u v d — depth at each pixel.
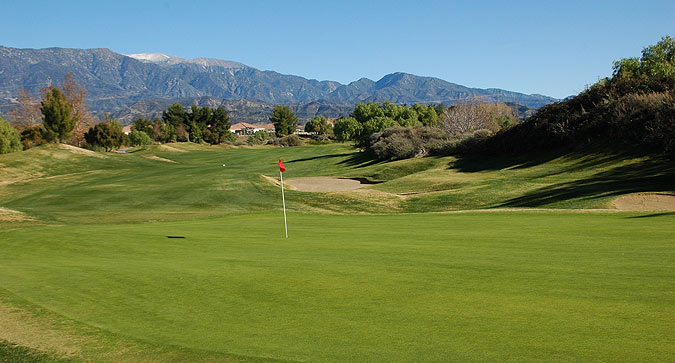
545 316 6.16
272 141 162.75
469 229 14.51
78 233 15.73
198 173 43.09
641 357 4.78
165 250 12.44
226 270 9.59
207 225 17.92
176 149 111.88
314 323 6.30
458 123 70.00
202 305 7.31
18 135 76.50
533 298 6.97
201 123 154.75
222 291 8.07
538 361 4.79
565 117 45.03
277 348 5.39
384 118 91.06
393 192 39.03
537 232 13.17
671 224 13.16
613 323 5.79
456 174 45.09
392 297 7.37
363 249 11.55
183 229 16.66
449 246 11.55
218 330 6.12
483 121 71.12
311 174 65.56
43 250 13.02
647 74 43.59
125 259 11.34
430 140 64.81
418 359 4.96
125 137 98.56
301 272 9.20
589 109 44.53
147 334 6.03
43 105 80.44
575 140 43.62
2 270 10.29
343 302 7.21
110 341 5.73
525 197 29.09
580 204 24.48
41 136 85.06
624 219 14.76
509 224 15.16
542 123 46.47
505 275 8.41
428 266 9.37
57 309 7.29
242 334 5.94
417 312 6.59
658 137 34.31
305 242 13.08
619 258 9.34
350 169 67.25
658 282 7.48
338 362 4.93
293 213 21.67
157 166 73.38
